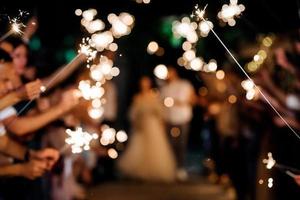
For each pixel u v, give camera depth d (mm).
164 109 15906
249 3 8328
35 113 6051
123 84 20250
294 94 7012
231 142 9906
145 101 15797
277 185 7312
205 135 13445
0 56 4707
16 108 5719
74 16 12461
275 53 7043
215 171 11938
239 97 9281
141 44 20344
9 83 4656
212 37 11781
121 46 19812
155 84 20125
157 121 15719
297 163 7094
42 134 6637
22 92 4230
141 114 15703
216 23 11109
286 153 7172
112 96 13438
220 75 8852
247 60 9375
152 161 15422
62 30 12344
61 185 7246
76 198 8531
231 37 11078
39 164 4609
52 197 6980
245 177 9367
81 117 7340
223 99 10711
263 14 8273
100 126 10047
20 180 5391
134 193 13211
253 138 8148
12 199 5281
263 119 7512
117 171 15781
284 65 6684
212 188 13727
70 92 5188
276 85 7148
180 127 16000
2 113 4992
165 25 17969
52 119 5164
